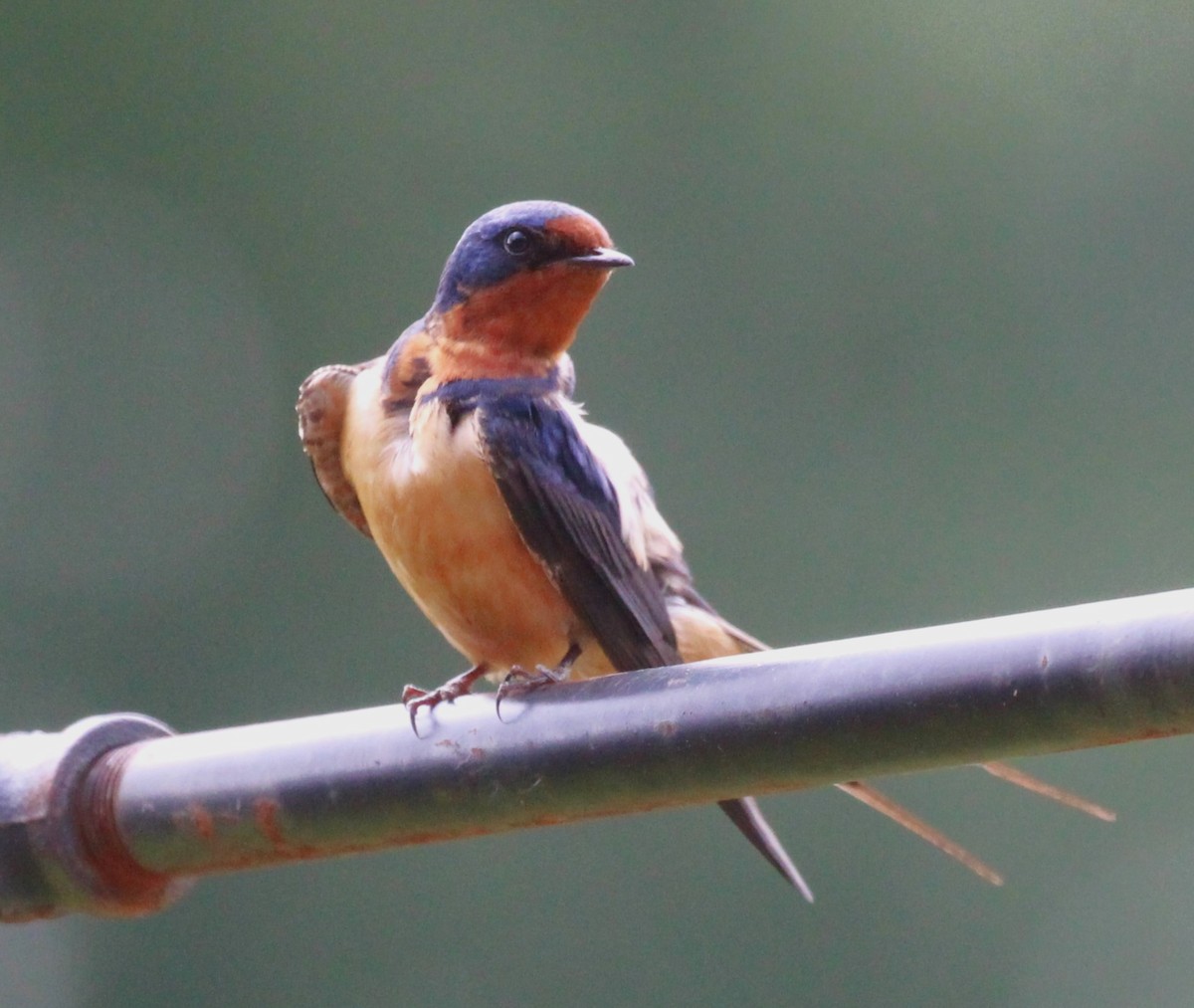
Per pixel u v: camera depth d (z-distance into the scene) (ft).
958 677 15.01
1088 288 48.91
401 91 51.31
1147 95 49.47
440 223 50.90
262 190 52.13
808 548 48.08
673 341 48.88
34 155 53.36
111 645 51.60
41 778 18.67
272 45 52.21
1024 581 47.55
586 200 50.03
